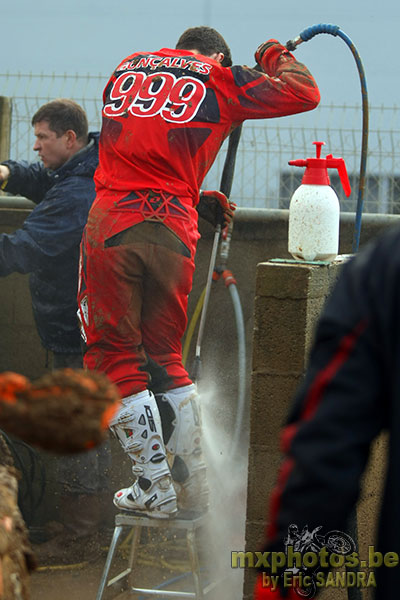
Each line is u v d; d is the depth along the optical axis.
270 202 11.39
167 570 9.30
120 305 7.74
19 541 4.12
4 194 11.88
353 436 3.12
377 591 3.21
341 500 3.08
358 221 8.34
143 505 7.77
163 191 7.78
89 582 9.11
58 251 9.55
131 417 7.71
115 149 7.89
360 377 3.15
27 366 10.73
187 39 8.68
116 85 8.22
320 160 6.73
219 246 10.35
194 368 9.27
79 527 9.65
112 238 7.70
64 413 3.10
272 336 6.32
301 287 6.20
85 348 8.04
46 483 10.53
